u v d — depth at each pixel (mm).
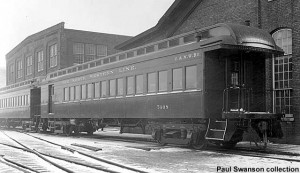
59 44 39094
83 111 21125
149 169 9414
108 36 43094
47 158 12039
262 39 13352
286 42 16250
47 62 41562
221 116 13211
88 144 16750
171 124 14680
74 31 40438
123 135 23984
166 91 14789
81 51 41188
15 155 13156
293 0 15781
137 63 16688
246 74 13750
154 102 15414
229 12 18609
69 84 22922
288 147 14242
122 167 9844
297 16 15609
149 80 15859
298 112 15430
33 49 44906
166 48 15086
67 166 10242
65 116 23250
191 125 13719
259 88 14070
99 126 20625
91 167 9930
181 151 13383
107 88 18906
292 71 15742
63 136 23547
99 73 19719
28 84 30266
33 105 29453
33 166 10406
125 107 17344
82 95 21375
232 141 13758
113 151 13648
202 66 13031
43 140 19703
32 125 29438
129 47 27031
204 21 20094
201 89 13016
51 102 25875
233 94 13492
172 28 22234
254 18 17312
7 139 21312
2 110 37469
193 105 13359
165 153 12828
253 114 12578
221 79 13305
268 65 16703
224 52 13398
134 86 16797
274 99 16578
